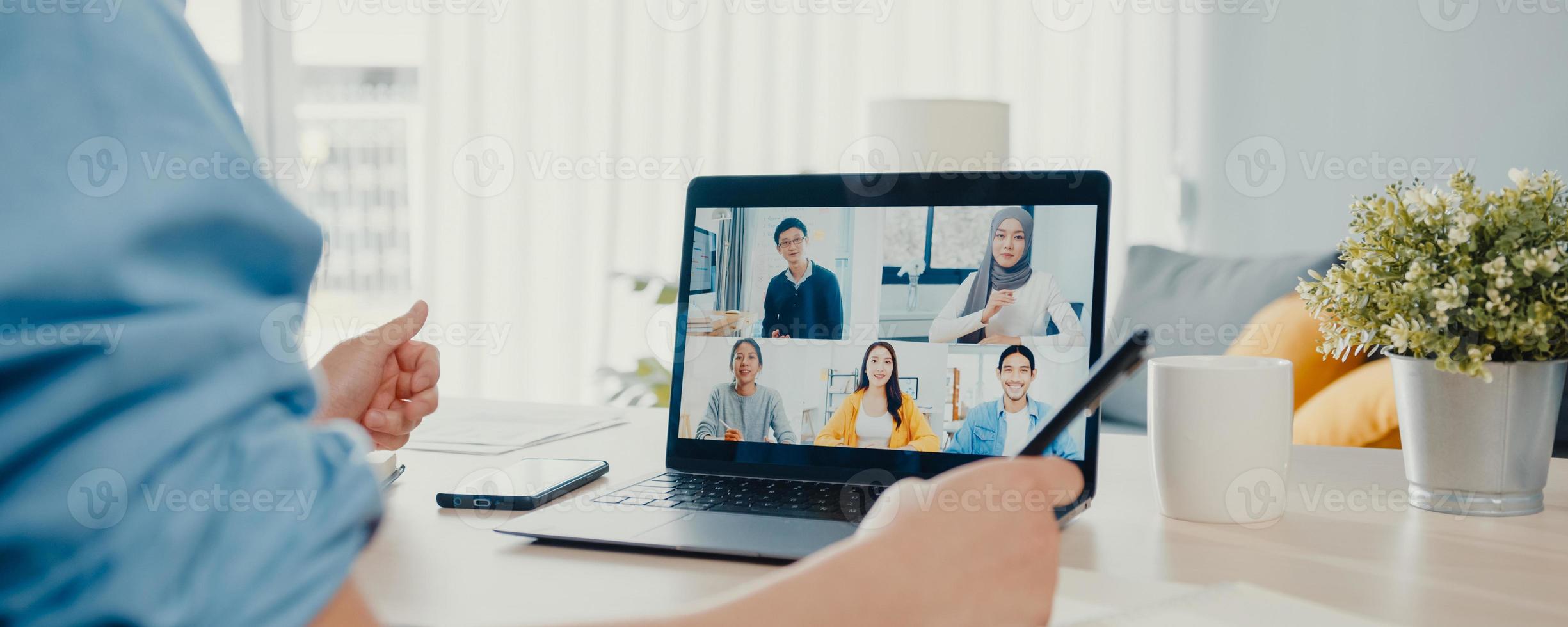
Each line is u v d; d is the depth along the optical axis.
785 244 0.82
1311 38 2.64
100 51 0.24
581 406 1.29
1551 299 0.66
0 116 0.23
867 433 0.78
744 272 0.83
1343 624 0.48
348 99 3.38
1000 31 3.03
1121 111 2.95
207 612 0.23
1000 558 0.41
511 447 1.00
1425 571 0.58
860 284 0.80
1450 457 0.70
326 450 0.27
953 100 2.58
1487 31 2.32
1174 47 2.89
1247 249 2.80
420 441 1.04
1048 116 3.01
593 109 3.26
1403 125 2.47
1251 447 0.68
